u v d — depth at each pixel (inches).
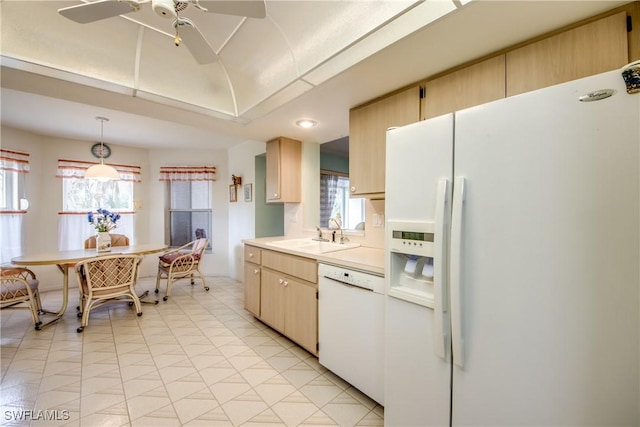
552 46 48.7
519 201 35.2
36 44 62.8
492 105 37.6
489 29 48.6
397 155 50.6
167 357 85.4
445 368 43.0
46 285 153.6
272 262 99.4
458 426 41.6
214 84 89.7
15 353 87.3
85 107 112.8
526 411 35.0
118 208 176.4
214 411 62.3
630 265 28.5
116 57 72.7
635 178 28.2
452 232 40.1
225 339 98.0
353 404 65.0
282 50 72.4
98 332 103.3
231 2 44.5
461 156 40.7
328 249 95.3
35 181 150.3
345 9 58.3
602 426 30.2
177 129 143.6
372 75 64.8
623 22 42.7
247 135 117.4
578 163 31.2
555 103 32.7
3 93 99.6
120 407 63.2
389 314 52.1
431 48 54.4
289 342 96.0
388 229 51.9
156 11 44.4
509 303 36.0
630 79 28.2
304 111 87.9
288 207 136.5
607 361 29.8
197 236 193.8
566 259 32.0
